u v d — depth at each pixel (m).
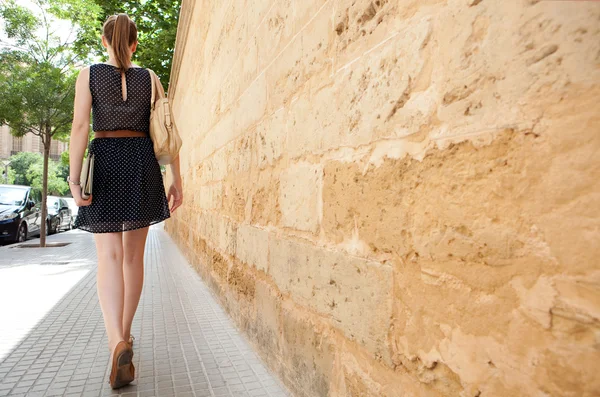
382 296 1.43
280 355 2.45
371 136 1.50
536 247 0.86
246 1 3.47
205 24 6.31
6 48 10.54
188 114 8.86
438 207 1.15
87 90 2.45
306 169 2.10
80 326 3.68
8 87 10.58
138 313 4.02
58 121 11.08
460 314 1.07
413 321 1.27
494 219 0.96
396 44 1.36
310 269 2.04
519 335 0.89
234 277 3.66
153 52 14.77
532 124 0.87
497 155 0.95
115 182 2.44
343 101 1.72
